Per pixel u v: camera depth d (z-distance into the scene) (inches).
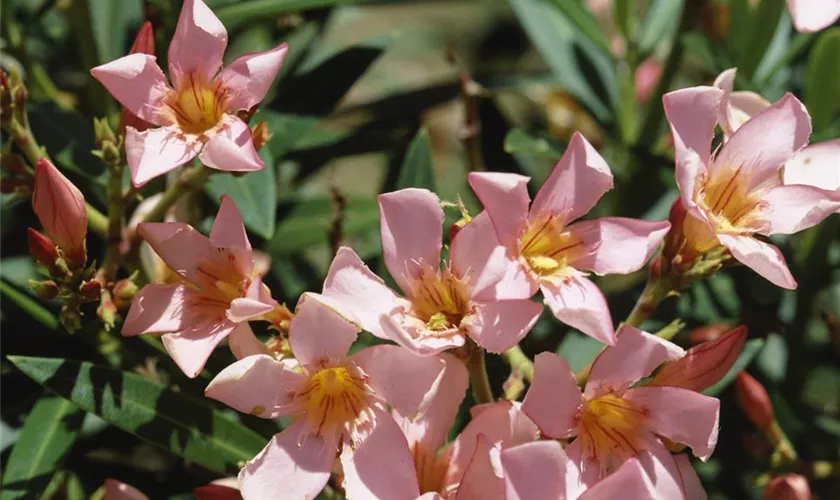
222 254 19.2
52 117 21.8
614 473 18.0
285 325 19.1
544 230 18.9
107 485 20.1
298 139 22.8
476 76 26.4
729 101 20.1
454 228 18.9
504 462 17.8
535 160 27.4
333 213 22.6
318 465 18.5
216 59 19.3
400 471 18.4
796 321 23.8
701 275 19.6
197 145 19.0
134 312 19.1
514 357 19.7
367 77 32.4
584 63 25.8
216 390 18.3
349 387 18.7
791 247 23.9
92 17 23.4
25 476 19.9
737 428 23.1
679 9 25.2
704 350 19.1
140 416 19.6
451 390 18.7
